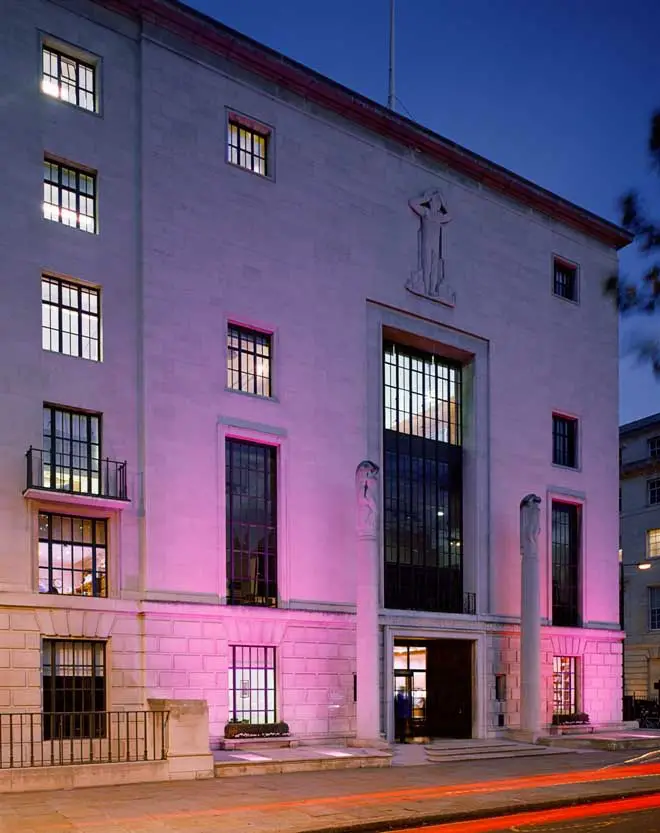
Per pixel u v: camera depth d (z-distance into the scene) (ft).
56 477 83.15
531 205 133.08
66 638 80.28
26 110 84.89
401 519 112.88
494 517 120.88
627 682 187.93
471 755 100.12
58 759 77.87
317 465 102.12
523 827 57.16
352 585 102.89
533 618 115.65
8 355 80.89
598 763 94.73
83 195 88.89
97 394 86.22
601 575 134.92
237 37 98.78
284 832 52.29
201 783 72.28
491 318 124.67
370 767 86.99
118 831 51.31
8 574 78.13
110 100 90.89
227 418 94.68
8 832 50.85
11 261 82.23
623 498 196.65
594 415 138.31
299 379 101.91
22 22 85.56
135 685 83.82
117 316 88.69
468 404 122.42
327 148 108.17
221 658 89.81
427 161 119.24
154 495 87.92
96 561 84.69
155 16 93.91
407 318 114.42
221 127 98.53
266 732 91.20
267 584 97.09
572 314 137.39
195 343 93.30
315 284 104.83
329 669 98.89
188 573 89.15
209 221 96.07
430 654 119.96
